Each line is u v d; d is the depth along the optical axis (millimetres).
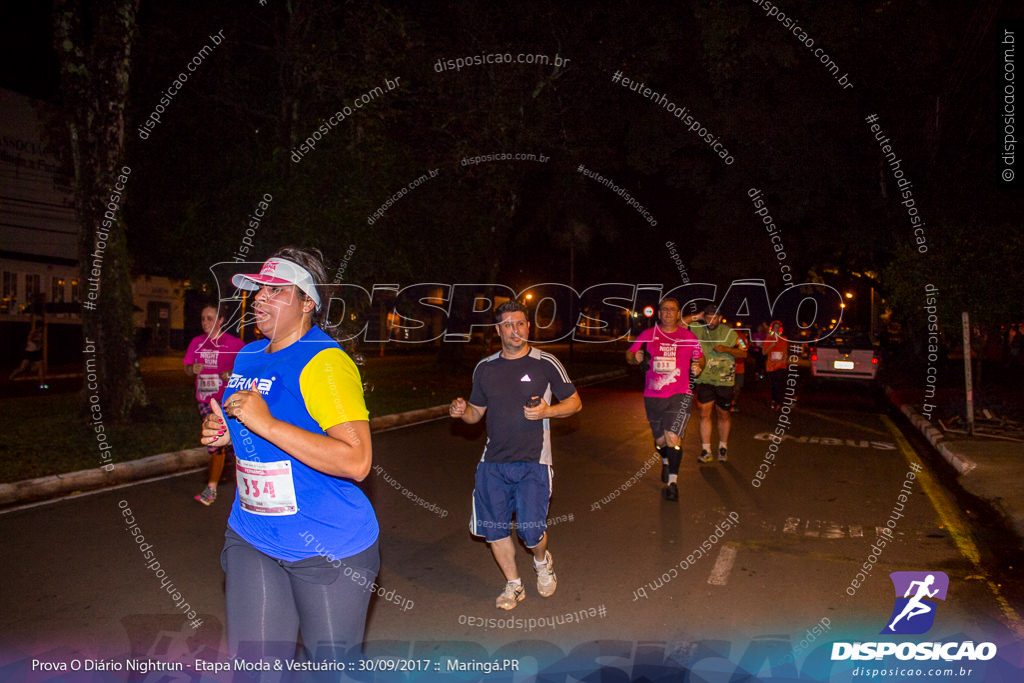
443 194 19328
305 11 15195
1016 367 25531
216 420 2857
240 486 2844
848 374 22031
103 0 11625
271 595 2807
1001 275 12766
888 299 15039
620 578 5551
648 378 8141
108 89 11727
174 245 14047
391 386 19172
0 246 21938
